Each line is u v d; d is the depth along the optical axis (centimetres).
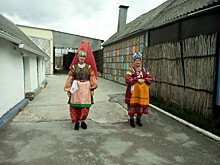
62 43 1719
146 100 322
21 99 494
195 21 405
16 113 396
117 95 661
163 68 502
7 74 378
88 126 335
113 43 1133
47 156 222
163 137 289
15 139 269
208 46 347
